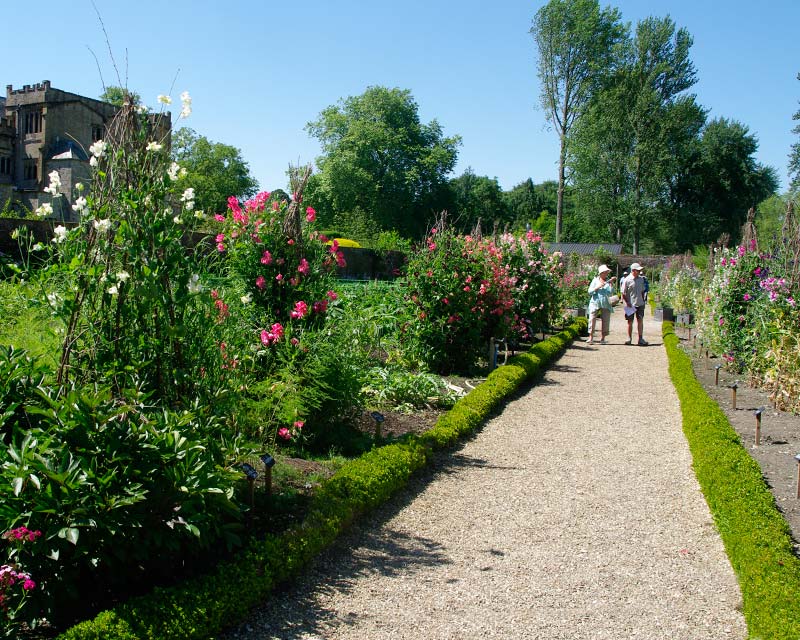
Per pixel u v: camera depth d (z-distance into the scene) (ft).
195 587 9.41
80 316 11.14
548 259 44.62
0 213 35.88
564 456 19.02
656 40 127.95
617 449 19.81
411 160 140.97
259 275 18.11
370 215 128.16
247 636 9.48
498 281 31.65
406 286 30.25
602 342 45.57
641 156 127.65
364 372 21.11
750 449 18.15
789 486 15.14
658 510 14.97
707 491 15.12
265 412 16.05
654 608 10.67
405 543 13.00
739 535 11.59
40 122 129.59
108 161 11.30
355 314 26.71
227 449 12.01
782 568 10.07
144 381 11.37
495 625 10.08
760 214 132.26
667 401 26.76
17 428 9.40
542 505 15.20
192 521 9.30
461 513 14.62
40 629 8.71
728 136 148.46
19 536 8.00
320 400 16.78
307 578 11.33
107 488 8.77
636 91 129.18
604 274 45.24
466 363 29.53
